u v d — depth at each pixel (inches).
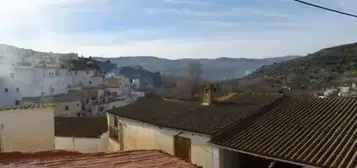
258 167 566.3
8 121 478.0
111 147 971.3
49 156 301.7
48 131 514.3
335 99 646.5
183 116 718.5
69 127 1205.1
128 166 261.0
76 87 2908.5
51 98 2353.6
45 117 512.4
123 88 3361.2
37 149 500.7
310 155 438.3
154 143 731.4
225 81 2429.9
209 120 649.6
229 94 863.1
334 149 445.1
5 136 474.0
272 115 619.8
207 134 573.9
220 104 759.1
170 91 2532.0
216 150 560.1
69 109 2290.8
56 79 2792.8
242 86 2069.4
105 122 1208.2
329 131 505.7
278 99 705.6
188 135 629.6
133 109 896.9
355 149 434.0
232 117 637.3
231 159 571.8
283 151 463.8
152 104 928.9
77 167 251.8
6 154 300.8
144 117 778.8
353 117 545.6
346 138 472.4
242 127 583.8
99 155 304.3
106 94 2802.7
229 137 552.4
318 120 557.9
